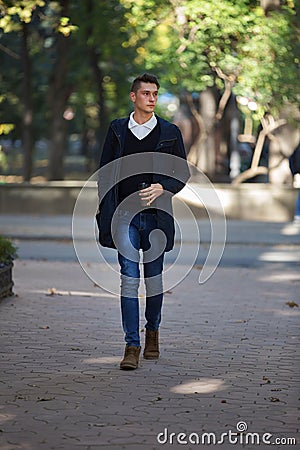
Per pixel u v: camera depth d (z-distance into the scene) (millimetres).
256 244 38688
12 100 70438
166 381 13750
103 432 11047
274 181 51625
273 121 49750
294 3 42781
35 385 13422
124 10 51688
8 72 67938
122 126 14508
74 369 14547
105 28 53875
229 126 78062
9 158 97312
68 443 10617
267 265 31188
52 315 19719
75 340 16969
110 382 13641
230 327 18516
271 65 43031
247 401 12570
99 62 61406
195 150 58031
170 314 20094
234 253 35250
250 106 43969
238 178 52969
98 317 19516
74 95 74000
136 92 14398
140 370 14508
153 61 46750
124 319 14688
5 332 17688
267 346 16547
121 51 56969
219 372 14398
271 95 44438
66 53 60781
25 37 58812
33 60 67750
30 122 60844
